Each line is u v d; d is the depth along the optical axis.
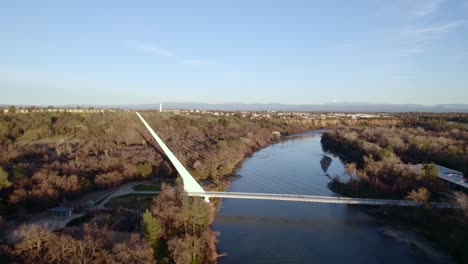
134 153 155.00
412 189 107.31
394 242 86.56
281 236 89.25
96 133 199.00
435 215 92.12
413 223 95.44
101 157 142.38
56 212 90.50
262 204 113.56
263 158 195.00
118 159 140.25
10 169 122.88
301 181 143.00
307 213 105.75
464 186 107.31
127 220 87.62
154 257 69.75
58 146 166.75
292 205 112.62
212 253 76.31
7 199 95.62
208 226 88.12
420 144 161.38
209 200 109.69
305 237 89.00
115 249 59.84
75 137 191.12
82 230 73.06
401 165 121.94
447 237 84.38
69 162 132.00
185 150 176.38
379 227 95.75
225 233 90.69
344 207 110.88
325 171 161.88
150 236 71.69
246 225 96.06
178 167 110.19
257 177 149.62
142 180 129.25
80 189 108.88
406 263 76.81
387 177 120.31
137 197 106.19
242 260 76.75
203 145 193.88
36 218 89.00
